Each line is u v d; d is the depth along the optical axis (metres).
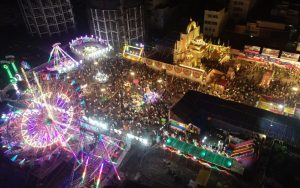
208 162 51.09
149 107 68.25
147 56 89.00
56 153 55.78
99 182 49.59
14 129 49.09
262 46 85.56
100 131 59.59
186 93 67.31
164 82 80.00
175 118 59.72
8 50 103.69
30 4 104.25
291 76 79.69
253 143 50.72
